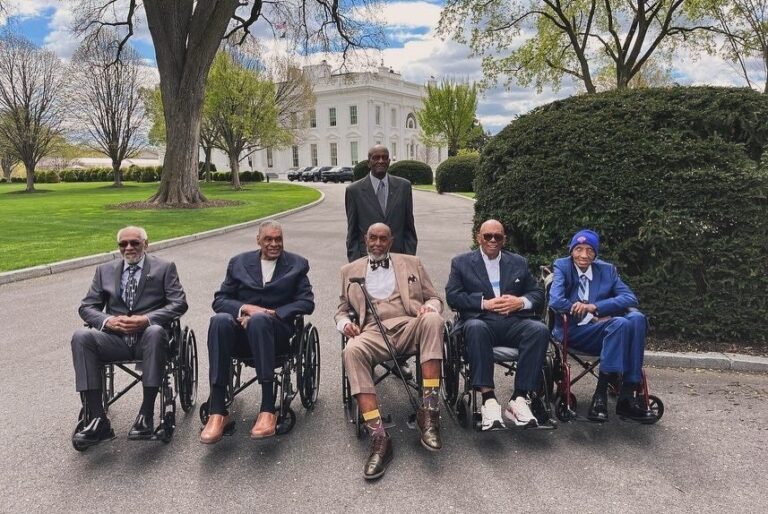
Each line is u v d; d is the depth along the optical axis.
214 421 3.59
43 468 3.45
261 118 36.53
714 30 19.56
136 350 3.83
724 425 3.94
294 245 12.56
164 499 3.12
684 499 3.05
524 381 3.80
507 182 5.94
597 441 3.74
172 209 20.42
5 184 57.53
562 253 5.56
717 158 5.23
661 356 5.06
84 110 44.66
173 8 20.00
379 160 4.86
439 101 49.19
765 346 5.25
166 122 21.30
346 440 3.82
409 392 3.78
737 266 5.17
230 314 3.90
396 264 4.30
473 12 21.19
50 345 5.94
